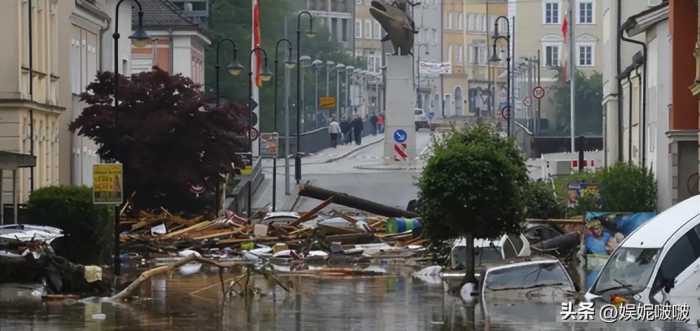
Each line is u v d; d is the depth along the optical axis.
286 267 76.25
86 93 95.38
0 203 70.75
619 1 112.81
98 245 68.62
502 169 59.12
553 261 53.06
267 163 155.62
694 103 78.69
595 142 160.50
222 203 104.38
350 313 49.72
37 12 87.56
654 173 88.75
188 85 95.06
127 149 93.38
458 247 68.81
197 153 94.44
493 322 43.97
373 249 85.88
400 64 147.12
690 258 40.88
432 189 59.38
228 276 67.06
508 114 127.94
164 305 51.91
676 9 78.75
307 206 119.00
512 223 59.69
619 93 112.62
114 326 44.28
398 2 146.50
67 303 51.50
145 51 141.88
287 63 144.38
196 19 158.25
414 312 49.97
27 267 55.50
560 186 90.44
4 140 83.12
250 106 123.44
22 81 83.75
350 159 166.12
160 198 95.00
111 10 115.25
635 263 41.88
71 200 67.69
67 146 98.81
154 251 83.38
